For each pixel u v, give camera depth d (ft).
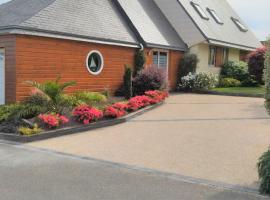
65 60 48.70
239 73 81.05
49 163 23.93
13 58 42.55
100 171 22.33
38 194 18.44
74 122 35.68
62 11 50.67
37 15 45.93
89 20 54.19
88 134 33.71
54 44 46.98
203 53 78.02
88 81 52.49
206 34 73.82
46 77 46.19
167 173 22.13
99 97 46.21
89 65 52.80
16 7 51.37
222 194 18.62
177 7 75.15
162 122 39.68
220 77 80.84
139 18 66.74
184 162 24.71
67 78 49.14
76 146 28.96
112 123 38.22
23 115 35.35
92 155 26.22
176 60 72.64
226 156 26.32
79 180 20.59
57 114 35.37
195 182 20.49
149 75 55.16
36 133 31.37
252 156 26.37
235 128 36.63
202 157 26.03
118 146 29.09
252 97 63.16
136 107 44.45
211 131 35.17
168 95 61.05
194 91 70.59
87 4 56.70
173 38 72.08
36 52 44.73
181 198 18.07
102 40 53.01
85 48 51.65
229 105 52.65
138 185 19.88
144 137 32.48
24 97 43.52
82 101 42.34
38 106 36.55
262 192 18.74
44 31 44.73
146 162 24.61
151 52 64.34
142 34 62.28
